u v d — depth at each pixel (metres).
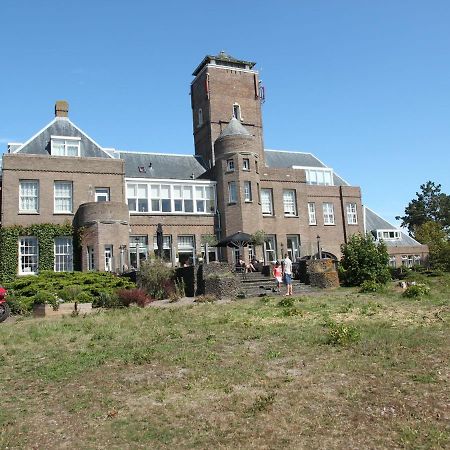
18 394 9.91
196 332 14.83
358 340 12.49
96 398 9.41
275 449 7.10
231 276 24.23
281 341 13.04
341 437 7.38
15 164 34.03
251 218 39.56
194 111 49.12
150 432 7.83
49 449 7.43
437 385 9.15
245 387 9.62
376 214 54.34
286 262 23.97
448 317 15.23
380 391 9.02
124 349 12.97
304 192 44.75
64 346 13.83
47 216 34.25
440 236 66.19
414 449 6.94
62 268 34.16
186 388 9.70
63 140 36.47
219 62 47.34
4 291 20.70
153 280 25.81
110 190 36.31
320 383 9.59
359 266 27.56
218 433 7.67
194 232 39.19
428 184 87.81
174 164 44.12
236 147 40.16
